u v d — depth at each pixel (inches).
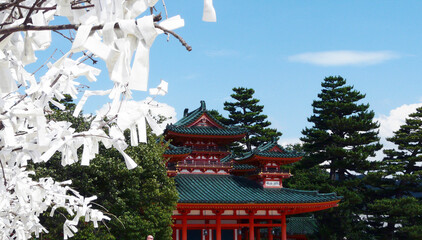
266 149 1740.9
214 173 1771.7
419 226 2218.3
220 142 1801.2
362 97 2755.9
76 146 178.1
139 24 114.6
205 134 1736.0
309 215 2588.6
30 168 1047.0
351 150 2501.2
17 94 190.5
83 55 182.2
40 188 224.7
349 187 2503.7
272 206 1628.9
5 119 160.2
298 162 2719.0
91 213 251.0
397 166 2447.1
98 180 1139.9
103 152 1169.4
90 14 123.6
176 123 1849.2
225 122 3223.4
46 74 174.4
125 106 164.6
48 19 153.3
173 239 1624.0
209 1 120.0
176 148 1581.0
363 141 2568.9
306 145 2743.6
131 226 1098.1
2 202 190.2
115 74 117.3
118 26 117.6
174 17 124.3
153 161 1230.9
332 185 2513.5
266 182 1736.0
